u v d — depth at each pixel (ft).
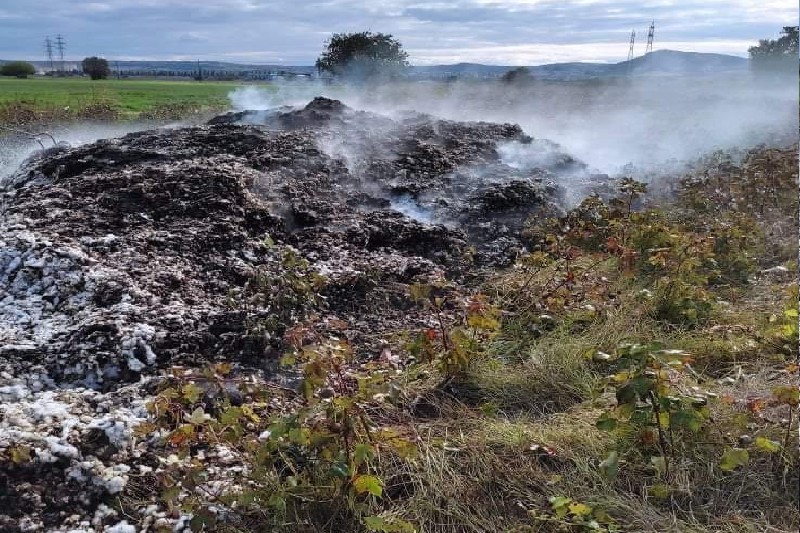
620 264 15.29
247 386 9.49
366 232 17.94
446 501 8.50
